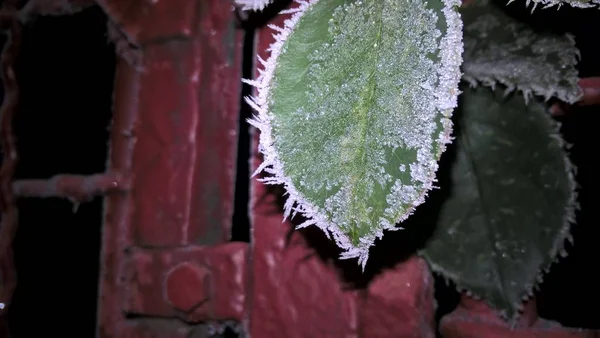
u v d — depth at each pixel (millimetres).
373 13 108
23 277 259
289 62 110
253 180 176
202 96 187
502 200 149
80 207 282
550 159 144
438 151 97
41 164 245
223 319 177
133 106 198
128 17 194
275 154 108
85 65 264
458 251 153
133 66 199
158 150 190
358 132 103
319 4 112
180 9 188
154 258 188
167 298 182
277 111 109
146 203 190
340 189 103
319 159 105
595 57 194
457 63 98
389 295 162
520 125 147
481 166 151
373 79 105
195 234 185
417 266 161
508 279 148
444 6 101
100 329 192
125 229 194
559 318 221
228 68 185
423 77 100
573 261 222
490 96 150
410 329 160
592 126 207
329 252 168
